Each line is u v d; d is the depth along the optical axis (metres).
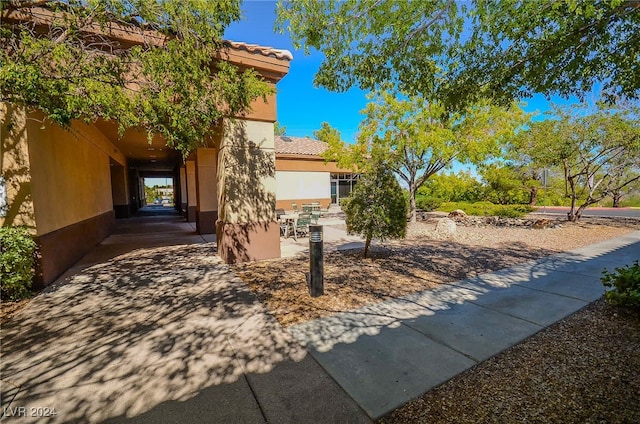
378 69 4.43
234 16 4.12
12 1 3.11
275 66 6.36
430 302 4.11
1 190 4.48
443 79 4.66
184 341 3.07
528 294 4.36
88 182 7.93
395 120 10.92
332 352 2.84
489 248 7.75
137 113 3.76
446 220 10.12
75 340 3.10
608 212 16.83
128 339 3.12
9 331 3.31
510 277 5.22
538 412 2.00
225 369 2.58
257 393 2.27
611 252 7.01
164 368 2.60
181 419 2.02
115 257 6.98
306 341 3.06
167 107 3.87
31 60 3.09
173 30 4.03
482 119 10.13
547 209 18.83
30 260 4.40
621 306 3.59
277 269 5.89
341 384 2.36
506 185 16.92
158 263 6.39
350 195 6.79
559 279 5.04
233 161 6.36
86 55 3.44
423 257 6.83
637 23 3.04
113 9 3.43
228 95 4.65
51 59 3.24
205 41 4.18
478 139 10.48
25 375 2.50
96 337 3.17
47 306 4.02
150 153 14.02
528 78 3.82
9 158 4.52
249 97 4.89
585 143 9.91
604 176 11.44
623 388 2.22
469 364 2.61
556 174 17.06
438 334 3.17
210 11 3.79
